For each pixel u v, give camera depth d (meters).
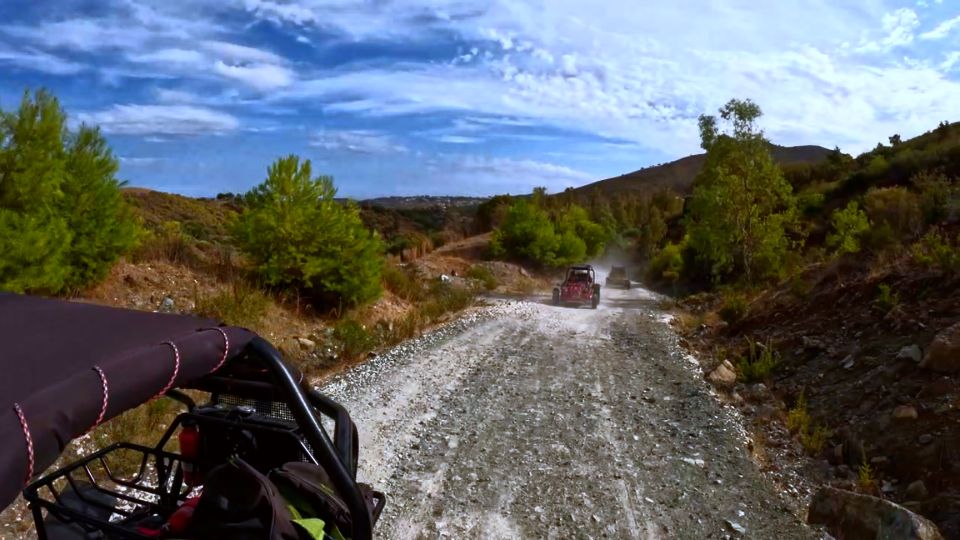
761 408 8.30
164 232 14.03
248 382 3.12
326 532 2.62
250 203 13.36
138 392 2.27
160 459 3.20
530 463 6.35
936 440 5.99
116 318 2.82
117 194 10.10
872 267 11.74
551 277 42.56
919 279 9.73
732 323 14.58
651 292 35.94
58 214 9.01
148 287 11.05
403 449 6.61
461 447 6.73
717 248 25.00
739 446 6.98
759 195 24.06
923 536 4.42
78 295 9.59
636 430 7.44
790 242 28.08
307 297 13.56
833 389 8.20
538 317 17.80
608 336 14.59
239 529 2.32
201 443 3.13
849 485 5.97
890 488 5.80
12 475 1.83
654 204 106.69
